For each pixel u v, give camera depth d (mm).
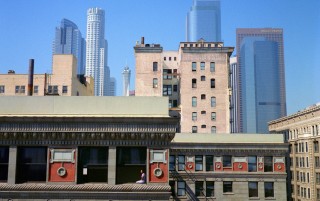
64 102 27047
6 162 26156
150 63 91000
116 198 25609
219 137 54844
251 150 53406
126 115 26859
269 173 53094
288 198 100375
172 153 52906
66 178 25781
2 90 95062
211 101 89438
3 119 25750
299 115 97438
